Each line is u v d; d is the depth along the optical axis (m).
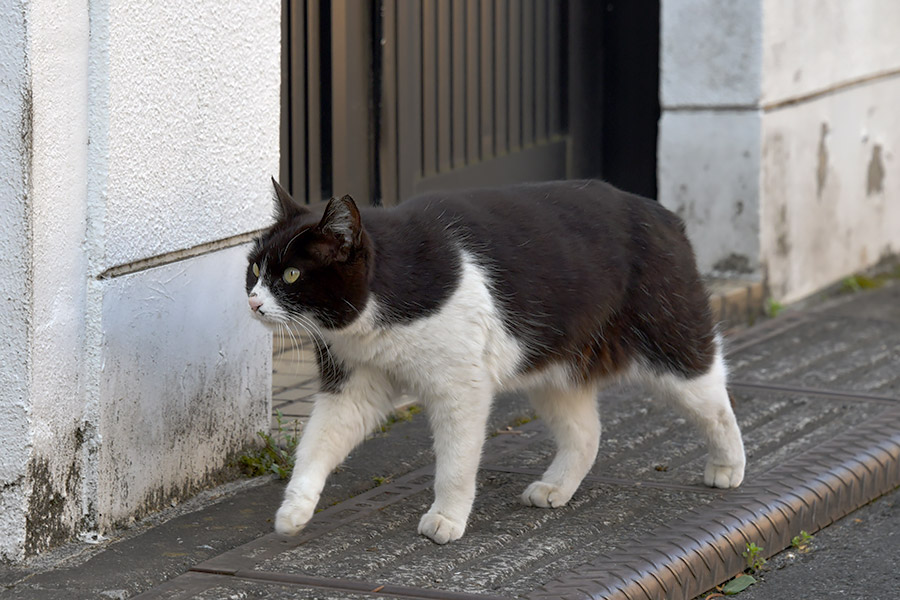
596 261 4.61
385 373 4.46
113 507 4.48
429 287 4.20
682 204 8.70
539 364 4.57
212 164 4.83
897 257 10.58
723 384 4.96
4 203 3.97
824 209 9.34
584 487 5.03
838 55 9.27
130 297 4.45
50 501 4.24
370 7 7.07
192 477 4.91
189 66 4.63
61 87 4.07
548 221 4.58
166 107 4.53
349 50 6.93
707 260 8.68
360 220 4.03
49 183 4.05
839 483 5.15
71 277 4.21
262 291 4.17
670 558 4.23
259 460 5.22
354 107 7.02
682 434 5.85
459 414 4.34
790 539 4.84
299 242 4.12
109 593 3.91
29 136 3.93
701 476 5.19
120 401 4.45
